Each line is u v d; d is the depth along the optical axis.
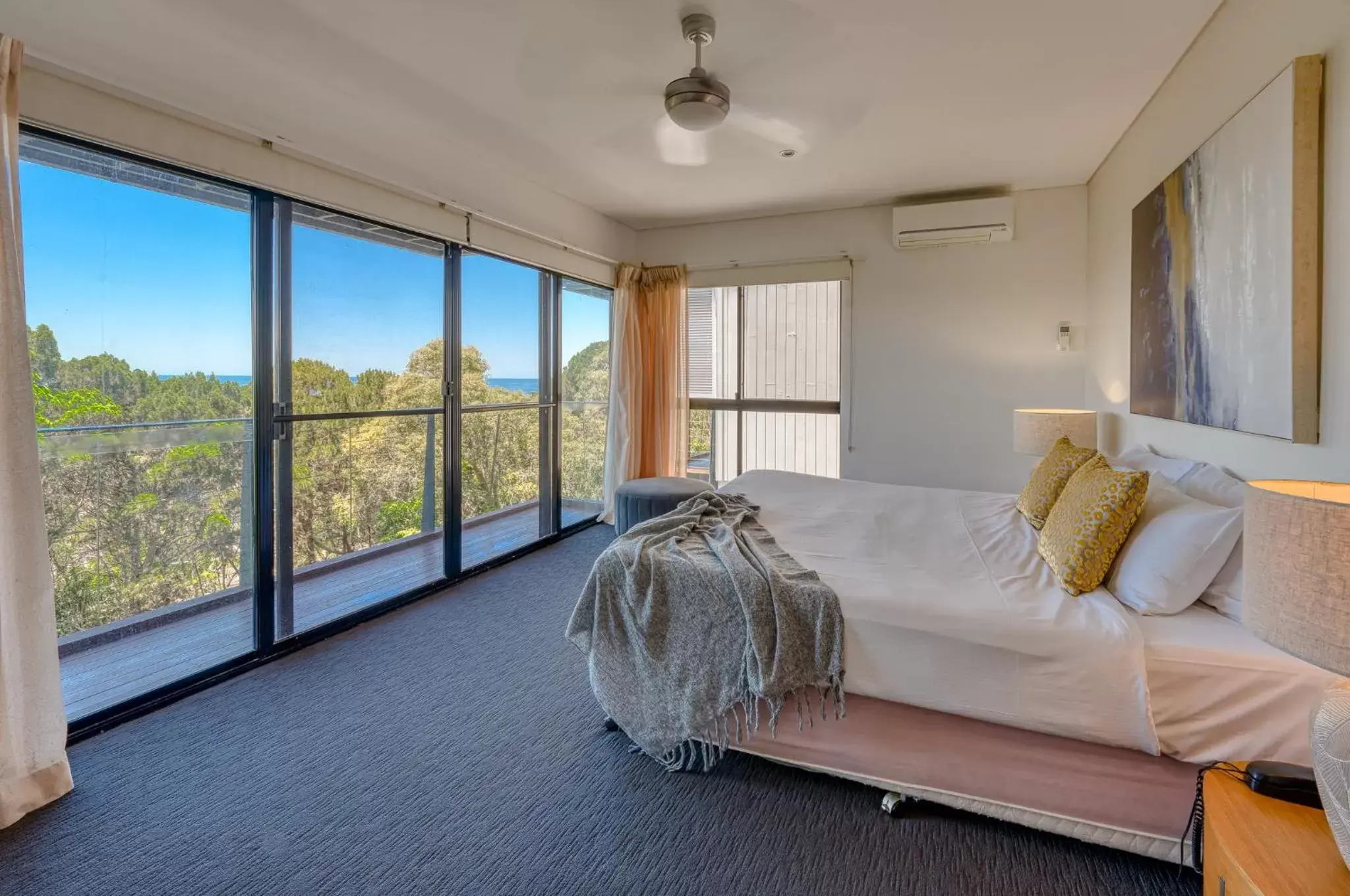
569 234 4.25
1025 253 4.06
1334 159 1.44
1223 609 1.54
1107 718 1.40
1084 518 1.76
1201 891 1.36
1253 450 1.80
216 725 2.08
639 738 1.86
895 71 2.48
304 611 2.71
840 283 4.56
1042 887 1.41
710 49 2.31
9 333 1.62
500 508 3.87
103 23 1.89
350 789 1.76
